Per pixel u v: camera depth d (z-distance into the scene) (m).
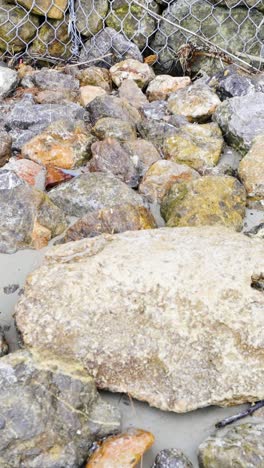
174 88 3.16
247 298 2.04
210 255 2.11
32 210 2.38
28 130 2.84
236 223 2.44
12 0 3.26
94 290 2.05
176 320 2.02
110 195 2.48
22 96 3.03
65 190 2.51
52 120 2.85
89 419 1.90
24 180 2.48
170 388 1.98
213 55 3.30
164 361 2.00
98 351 2.01
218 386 1.98
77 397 1.90
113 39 3.33
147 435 1.89
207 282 2.05
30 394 1.87
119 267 2.08
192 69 3.34
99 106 2.90
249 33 3.34
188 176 2.61
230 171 2.70
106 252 2.13
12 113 2.86
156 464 1.86
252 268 2.09
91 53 3.35
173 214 2.44
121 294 2.04
